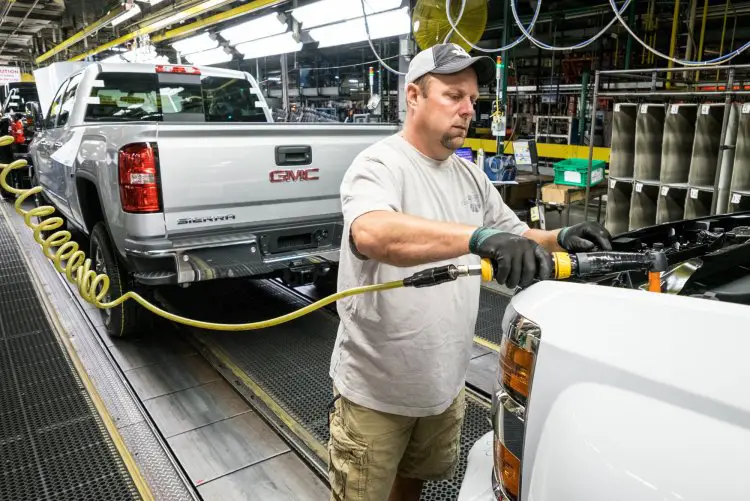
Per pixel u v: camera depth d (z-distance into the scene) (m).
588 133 8.80
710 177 5.12
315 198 3.69
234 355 3.64
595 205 8.68
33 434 2.78
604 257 1.10
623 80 8.00
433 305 1.51
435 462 1.78
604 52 9.64
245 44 10.11
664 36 8.86
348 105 12.65
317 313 4.33
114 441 2.71
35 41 19.91
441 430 1.73
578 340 0.94
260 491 2.39
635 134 5.56
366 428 1.58
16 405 3.05
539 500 0.97
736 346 0.79
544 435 0.96
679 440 0.81
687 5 7.97
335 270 4.39
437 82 1.43
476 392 3.16
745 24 8.48
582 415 0.91
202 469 2.54
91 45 17.47
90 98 4.63
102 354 3.69
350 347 1.58
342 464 1.64
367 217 1.27
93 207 4.00
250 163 3.37
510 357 1.05
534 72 10.86
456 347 1.59
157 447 2.70
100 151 3.38
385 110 10.98
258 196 3.44
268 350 3.71
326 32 7.72
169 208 3.15
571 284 1.02
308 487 2.42
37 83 9.76
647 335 0.88
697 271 1.67
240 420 2.94
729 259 1.75
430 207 1.52
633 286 1.67
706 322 0.83
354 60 15.35
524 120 10.02
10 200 9.48
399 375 1.53
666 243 2.10
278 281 5.12
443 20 5.52
